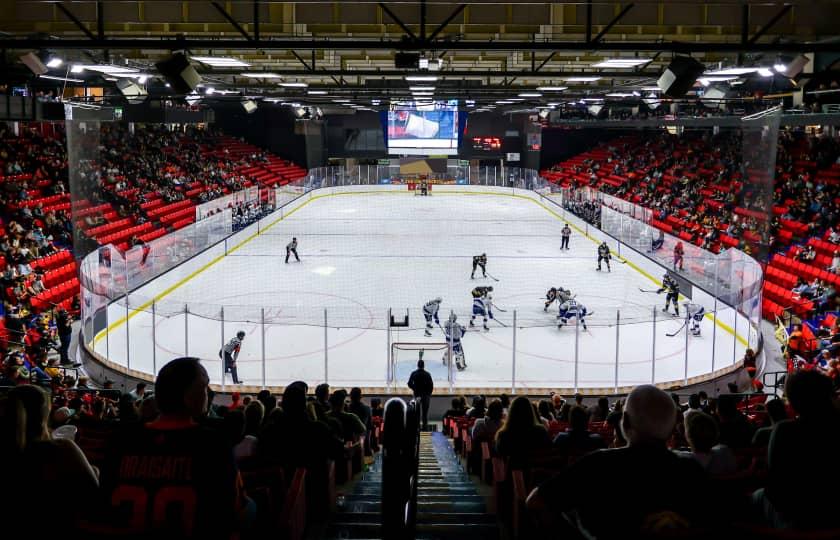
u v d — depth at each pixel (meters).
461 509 7.23
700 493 2.96
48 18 16.62
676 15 16.48
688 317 19.11
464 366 20.61
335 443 6.84
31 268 25.52
